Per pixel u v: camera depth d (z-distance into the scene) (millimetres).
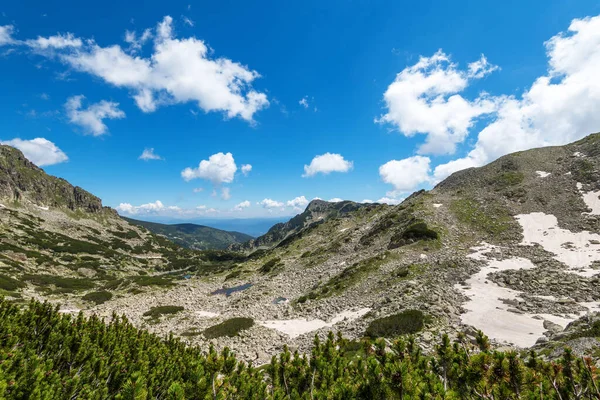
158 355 11742
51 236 139875
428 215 61688
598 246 41000
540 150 82688
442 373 8008
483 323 23750
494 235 51250
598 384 6094
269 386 13000
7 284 61750
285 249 103938
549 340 18016
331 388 7559
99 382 8656
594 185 57500
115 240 182625
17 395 6219
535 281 32406
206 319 42000
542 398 5887
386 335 23094
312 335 29125
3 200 162750
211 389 7727
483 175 78938
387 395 6738
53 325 11719
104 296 63875
